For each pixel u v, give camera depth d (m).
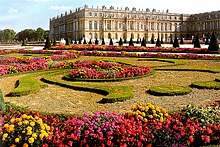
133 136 9.84
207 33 183.38
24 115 10.08
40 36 198.38
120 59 39.44
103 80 21.86
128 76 23.17
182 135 10.07
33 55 46.56
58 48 63.97
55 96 17.47
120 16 176.50
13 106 12.38
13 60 33.09
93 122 10.04
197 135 10.33
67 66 29.00
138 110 10.98
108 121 10.10
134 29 177.62
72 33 189.88
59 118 11.23
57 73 25.59
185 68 28.41
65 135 9.84
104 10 173.12
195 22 194.00
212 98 16.48
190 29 198.50
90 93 18.17
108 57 43.53
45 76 23.70
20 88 18.38
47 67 28.69
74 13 187.62
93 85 19.62
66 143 9.69
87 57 43.53
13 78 23.91
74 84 19.94
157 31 185.50
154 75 24.89
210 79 22.67
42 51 51.09
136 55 42.81
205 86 18.98
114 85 20.48
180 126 10.43
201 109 11.19
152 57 41.62
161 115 10.85
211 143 10.43
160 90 17.73
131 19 175.88
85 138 9.70
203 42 98.12
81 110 14.49
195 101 15.88
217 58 38.06
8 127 9.60
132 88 19.17
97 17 171.50
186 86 19.22
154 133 9.99
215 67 30.36
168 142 9.82
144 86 20.12
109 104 15.46
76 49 62.38
